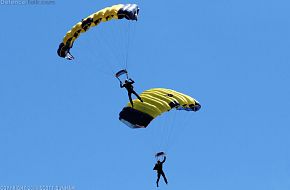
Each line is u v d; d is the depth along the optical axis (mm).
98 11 120500
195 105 129000
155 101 120500
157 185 121750
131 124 118312
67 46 123438
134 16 116688
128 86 115688
